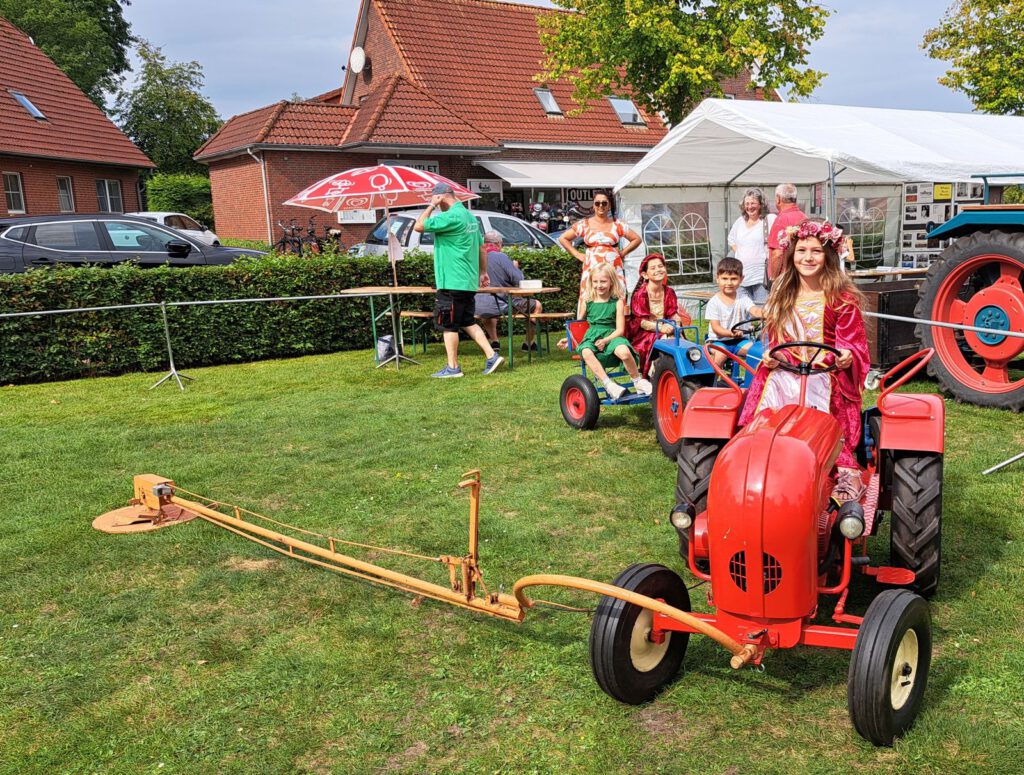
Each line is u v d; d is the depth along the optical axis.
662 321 6.15
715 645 3.44
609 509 4.99
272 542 4.70
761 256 8.59
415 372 9.70
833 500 3.08
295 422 7.36
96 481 5.82
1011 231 6.94
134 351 10.20
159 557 4.54
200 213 34.47
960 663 3.18
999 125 12.05
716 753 2.76
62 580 4.27
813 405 3.43
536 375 9.19
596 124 27.02
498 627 3.67
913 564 3.49
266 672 3.38
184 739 2.98
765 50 17.14
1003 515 4.52
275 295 10.91
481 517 4.93
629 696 2.98
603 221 8.07
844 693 3.06
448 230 8.93
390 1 26.78
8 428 7.48
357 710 3.10
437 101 24.47
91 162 25.39
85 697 3.26
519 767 2.76
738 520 2.76
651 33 17.62
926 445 3.42
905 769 2.62
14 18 37.72
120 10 44.31
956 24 22.41
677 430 5.82
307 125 23.42
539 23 20.09
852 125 10.10
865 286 8.73
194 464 6.17
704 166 12.90
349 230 23.92
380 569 3.72
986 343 6.83
